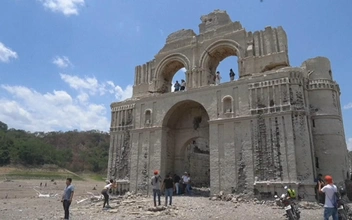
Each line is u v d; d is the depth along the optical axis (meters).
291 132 24.45
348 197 24.89
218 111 28.81
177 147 34.38
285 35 30.31
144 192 31.20
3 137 141.62
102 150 189.38
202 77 33.06
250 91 27.45
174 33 37.53
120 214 19.00
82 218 17.81
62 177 121.00
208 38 34.19
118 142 35.38
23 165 130.88
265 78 26.91
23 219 17.75
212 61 34.72
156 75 37.06
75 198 35.12
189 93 31.27
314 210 20.39
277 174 24.23
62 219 17.41
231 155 26.88
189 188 31.81
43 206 25.64
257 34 31.09
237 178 26.02
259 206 22.11
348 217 14.07
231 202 24.30
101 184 94.12
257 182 24.83
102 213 19.83
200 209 20.25
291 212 15.32
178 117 34.97
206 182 46.75
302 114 24.98
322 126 26.50
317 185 23.56
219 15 34.81
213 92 29.66
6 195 45.03
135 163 32.84
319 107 27.09
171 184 21.41
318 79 27.89
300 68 27.17
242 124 27.08
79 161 158.00
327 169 25.48
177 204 22.28
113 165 34.81
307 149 24.09
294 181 23.27
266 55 29.67
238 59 31.11
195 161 45.47
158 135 32.19
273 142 25.08
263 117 26.11
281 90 25.86
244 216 17.61
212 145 28.22
